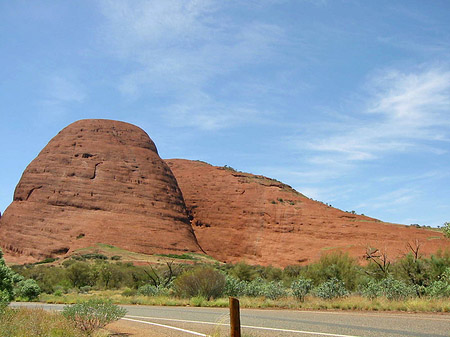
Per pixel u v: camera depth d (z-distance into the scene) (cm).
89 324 1173
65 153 11244
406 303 1678
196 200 12738
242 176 13788
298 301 2147
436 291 1938
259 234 11644
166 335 1087
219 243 11706
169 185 12069
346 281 2817
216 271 2641
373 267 3288
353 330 1043
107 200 10700
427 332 983
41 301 2962
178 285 2675
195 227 12238
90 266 5791
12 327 1076
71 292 4409
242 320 1372
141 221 10606
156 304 2455
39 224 10112
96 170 11075
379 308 1686
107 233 9938
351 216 11844
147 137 12900
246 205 12350
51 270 6181
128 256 9125
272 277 4888
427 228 12275
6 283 1917
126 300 2741
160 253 10019
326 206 12825
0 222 10794
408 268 2564
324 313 1570
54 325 1110
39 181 10844
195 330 1176
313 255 10500
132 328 1292
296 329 1095
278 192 12669
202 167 13950
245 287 2612
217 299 2341
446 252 2753
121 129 12400
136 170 11588
